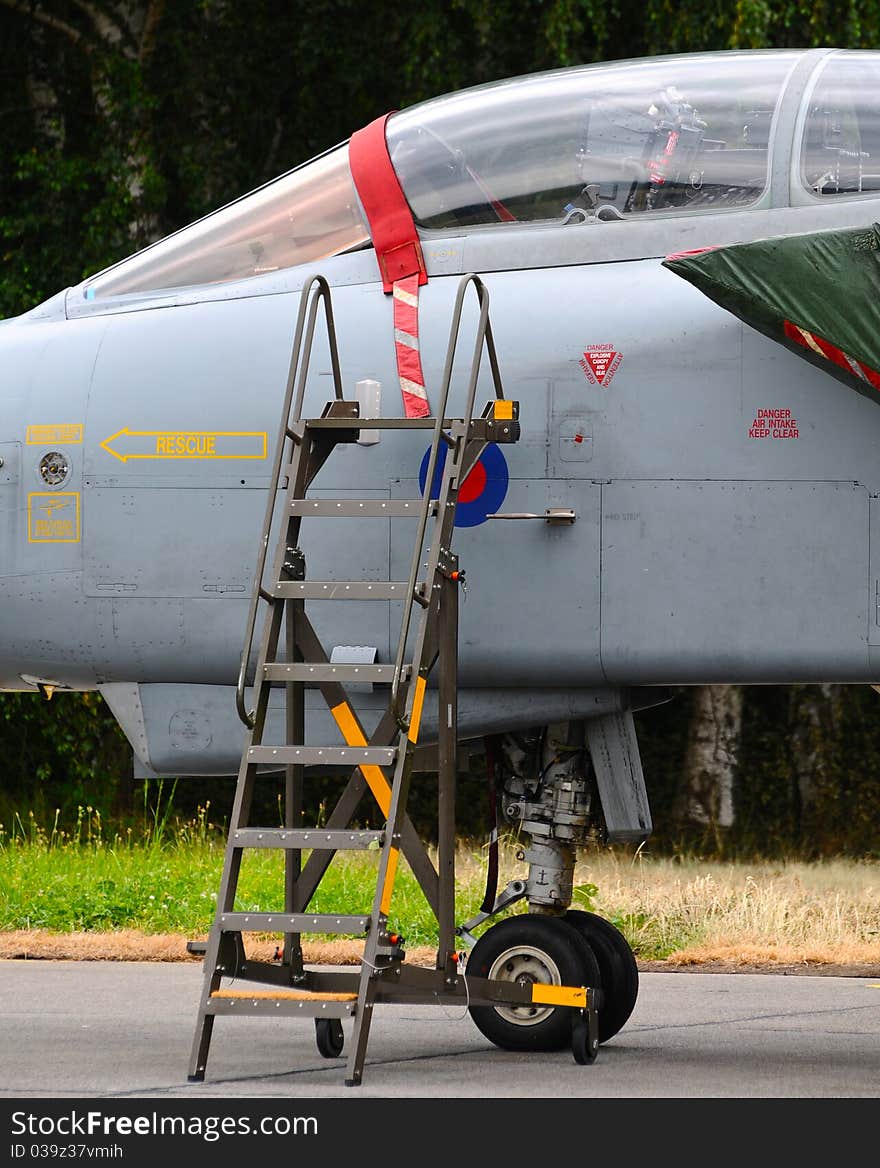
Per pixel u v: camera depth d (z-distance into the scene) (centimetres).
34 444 2539
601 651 2367
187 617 2488
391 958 2125
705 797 7919
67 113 8162
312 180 2662
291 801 2356
